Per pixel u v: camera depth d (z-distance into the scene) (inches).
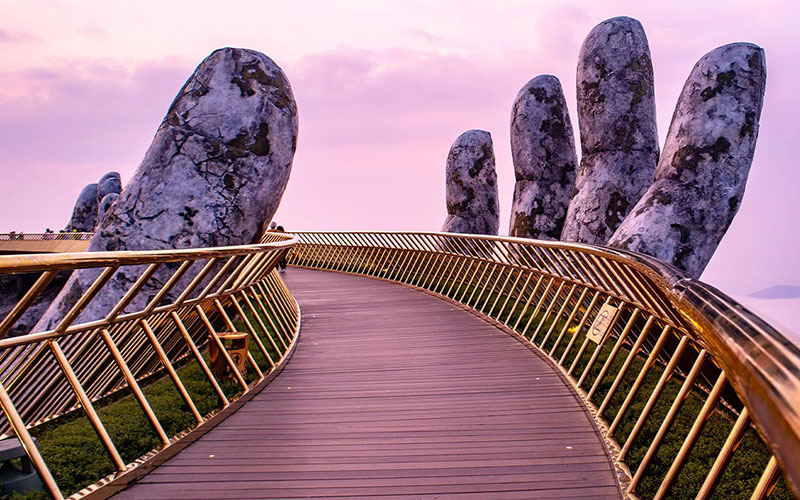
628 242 330.0
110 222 276.1
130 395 237.5
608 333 202.4
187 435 166.2
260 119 290.7
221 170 281.9
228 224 279.4
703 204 327.9
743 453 172.6
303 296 530.6
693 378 134.8
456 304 446.9
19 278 961.5
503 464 145.3
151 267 148.4
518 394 210.1
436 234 521.0
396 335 331.9
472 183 654.5
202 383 245.8
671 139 351.9
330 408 197.2
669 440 184.2
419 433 170.1
